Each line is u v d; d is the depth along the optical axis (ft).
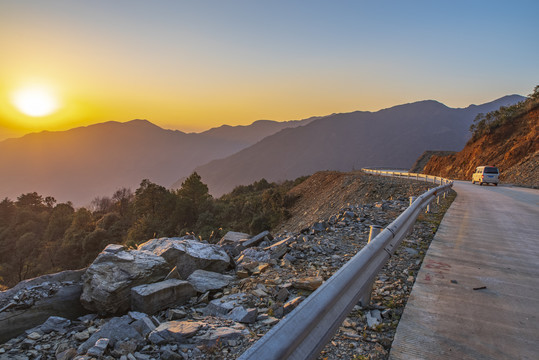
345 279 9.23
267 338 5.63
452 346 10.08
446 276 16.71
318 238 27.89
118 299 16.08
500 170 132.57
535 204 50.65
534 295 14.24
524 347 10.00
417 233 28.14
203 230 192.54
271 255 23.36
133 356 11.17
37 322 15.74
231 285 18.71
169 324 12.90
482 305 13.16
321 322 7.76
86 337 13.82
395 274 17.65
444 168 190.19
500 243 24.08
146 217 233.35
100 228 241.35
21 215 343.87
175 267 18.71
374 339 10.79
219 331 12.17
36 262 237.04
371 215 39.04
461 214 38.91
